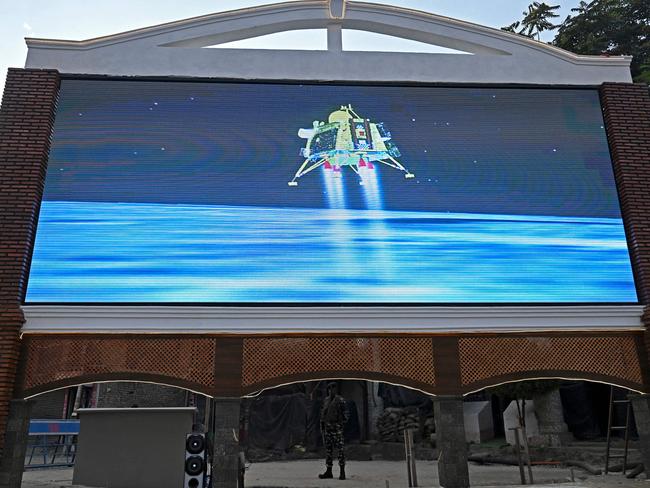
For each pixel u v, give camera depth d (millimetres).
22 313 10664
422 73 13469
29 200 11414
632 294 11953
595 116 13461
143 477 10906
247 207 12047
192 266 11469
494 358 11180
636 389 11250
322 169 12508
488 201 12469
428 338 11188
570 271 12008
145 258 11453
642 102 13461
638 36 30547
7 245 11047
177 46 13438
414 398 22500
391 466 16094
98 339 10836
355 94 13266
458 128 13102
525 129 13180
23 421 10320
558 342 11398
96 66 12844
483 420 21297
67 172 11961
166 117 12641
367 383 23266
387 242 11992
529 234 12250
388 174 12586
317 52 13445
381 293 11539
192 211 11914
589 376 11219
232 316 11000
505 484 11227
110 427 11203
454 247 12031
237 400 10578
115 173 12055
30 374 10562
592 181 12852
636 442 16797
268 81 13141
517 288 11773
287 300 11344
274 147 12609
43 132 11977
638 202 12508
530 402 19359
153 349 10836
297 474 13789
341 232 12008
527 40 13875
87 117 12461
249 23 13602
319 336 11078
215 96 12922
